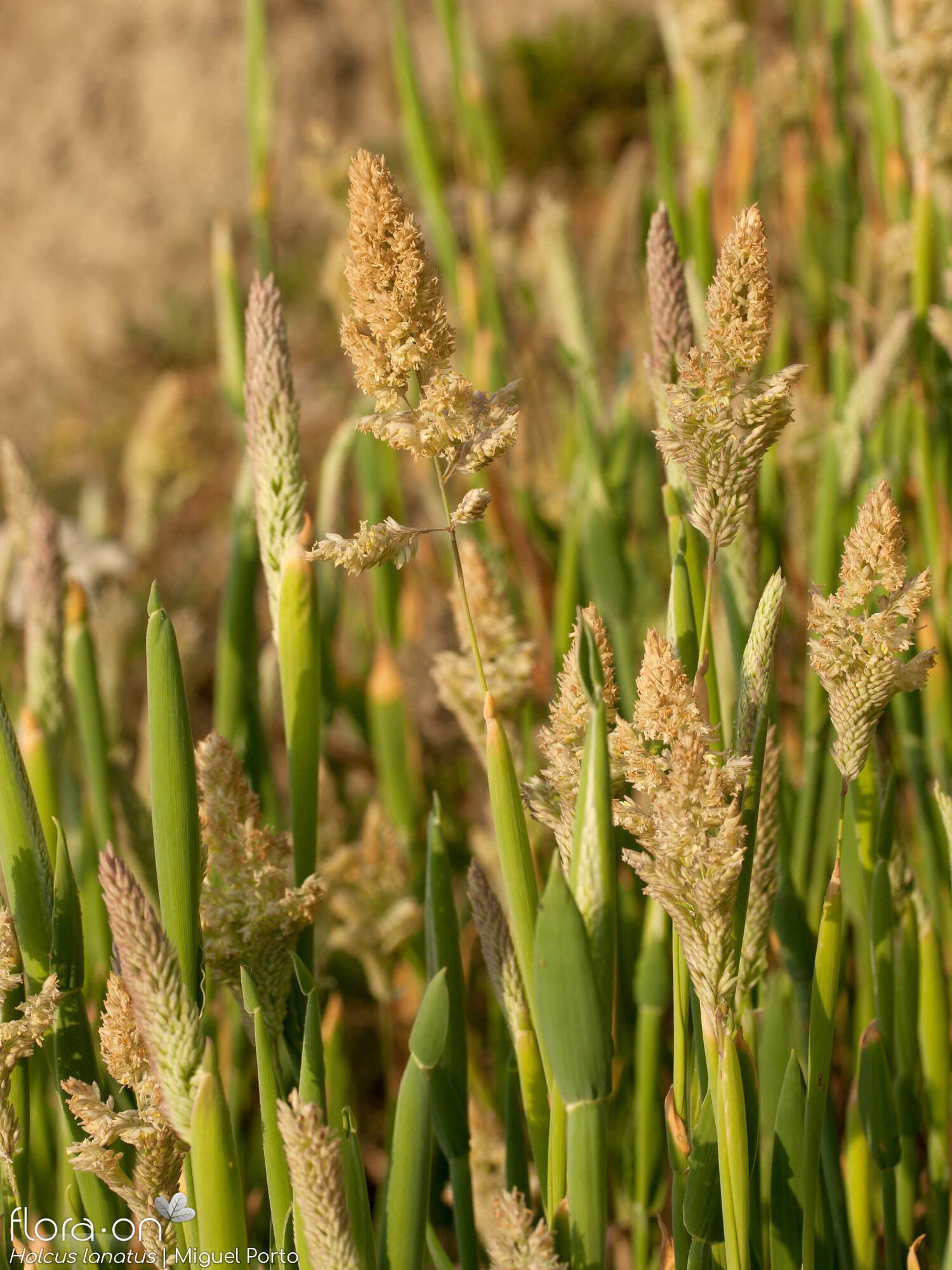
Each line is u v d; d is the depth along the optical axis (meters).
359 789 1.98
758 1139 0.94
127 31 7.23
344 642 2.47
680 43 1.32
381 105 6.74
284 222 5.78
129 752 1.87
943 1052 1.04
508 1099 1.01
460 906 1.44
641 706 0.90
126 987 0.93
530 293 1.88
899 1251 1.03
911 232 1.27
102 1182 0.97
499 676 1.05
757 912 0.94
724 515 0.92
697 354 0.91
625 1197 1.23
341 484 1.36
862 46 1.37
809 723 1.09
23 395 6.30
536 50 5.47
